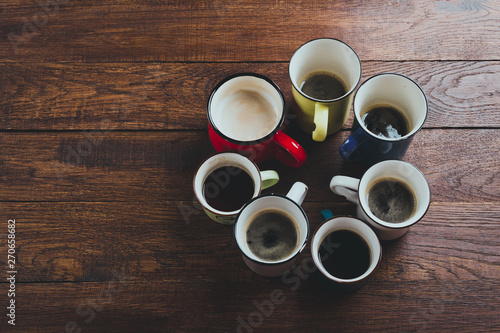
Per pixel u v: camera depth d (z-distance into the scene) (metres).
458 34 0.96
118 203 0.90
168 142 0.92
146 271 0.86
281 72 0.95
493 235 0.86
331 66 0.90
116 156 0.92
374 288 0.85
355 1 0.98
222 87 0.86
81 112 0.94
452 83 0.93
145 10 0.99
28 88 0.96
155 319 0.85
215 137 0.85
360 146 0.84
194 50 0.97
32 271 0.87
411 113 0.86
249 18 0.98
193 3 0.99
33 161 0.92
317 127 0.83
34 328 0.85
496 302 0.84
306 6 0.98
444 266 0.85
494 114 0.92
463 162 0.90
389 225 0.79
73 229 0.88
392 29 0.96
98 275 0.86
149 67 0.96
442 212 0.88
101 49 0.97
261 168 0.91
